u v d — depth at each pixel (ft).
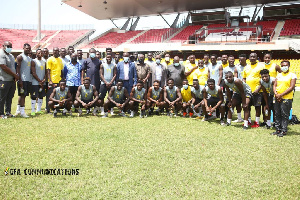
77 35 117.91
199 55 89.56
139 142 15.02
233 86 20.36
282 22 92.73
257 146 14.76
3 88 20.59
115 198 8.74
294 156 13.07
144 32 113.39
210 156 12.91
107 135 16.44
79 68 25.72
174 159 12.39
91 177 10.26
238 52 84.07
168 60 28.66
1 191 8.97
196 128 19.34
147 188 9.45
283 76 17.76
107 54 25.71
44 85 25.61
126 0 92.22
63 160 11.89
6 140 14.67
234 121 23.00
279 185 9.84
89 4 97.86
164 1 93.20
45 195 8.84
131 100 24.32
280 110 17.79
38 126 18.58
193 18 106.93
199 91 23.98
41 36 118.93
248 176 10.61
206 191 9.29
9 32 119.14
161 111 27.25
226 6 99.55
